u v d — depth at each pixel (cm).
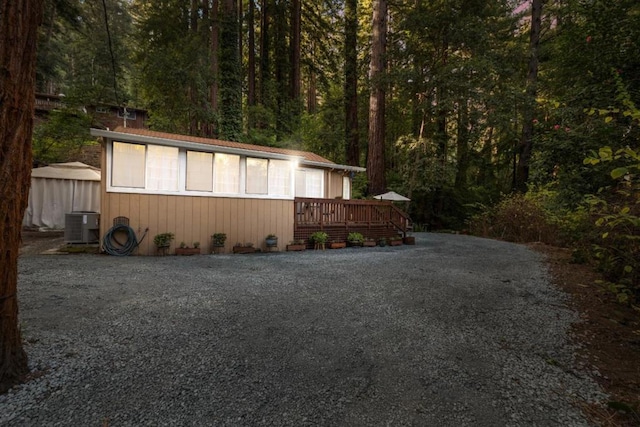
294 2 1875
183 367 217
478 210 1780
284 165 874
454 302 380
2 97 170
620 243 393
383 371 223
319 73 2194
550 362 241
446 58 1491
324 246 893
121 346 243
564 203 591
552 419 175
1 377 181
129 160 681
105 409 170
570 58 676
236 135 1514
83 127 1298
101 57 2000
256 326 292
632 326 315
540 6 1479
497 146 2023
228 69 1502
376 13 1436
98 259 598
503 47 1534
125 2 2698
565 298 403
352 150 1989
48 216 1104
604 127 491
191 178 745
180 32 1345
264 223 841
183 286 416
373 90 1462
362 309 349
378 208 1080
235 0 1541
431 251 825
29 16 184
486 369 229
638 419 176
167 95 1302
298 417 171
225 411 173
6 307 184
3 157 173
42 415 163
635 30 523
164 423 161
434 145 1570
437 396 195
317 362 232
